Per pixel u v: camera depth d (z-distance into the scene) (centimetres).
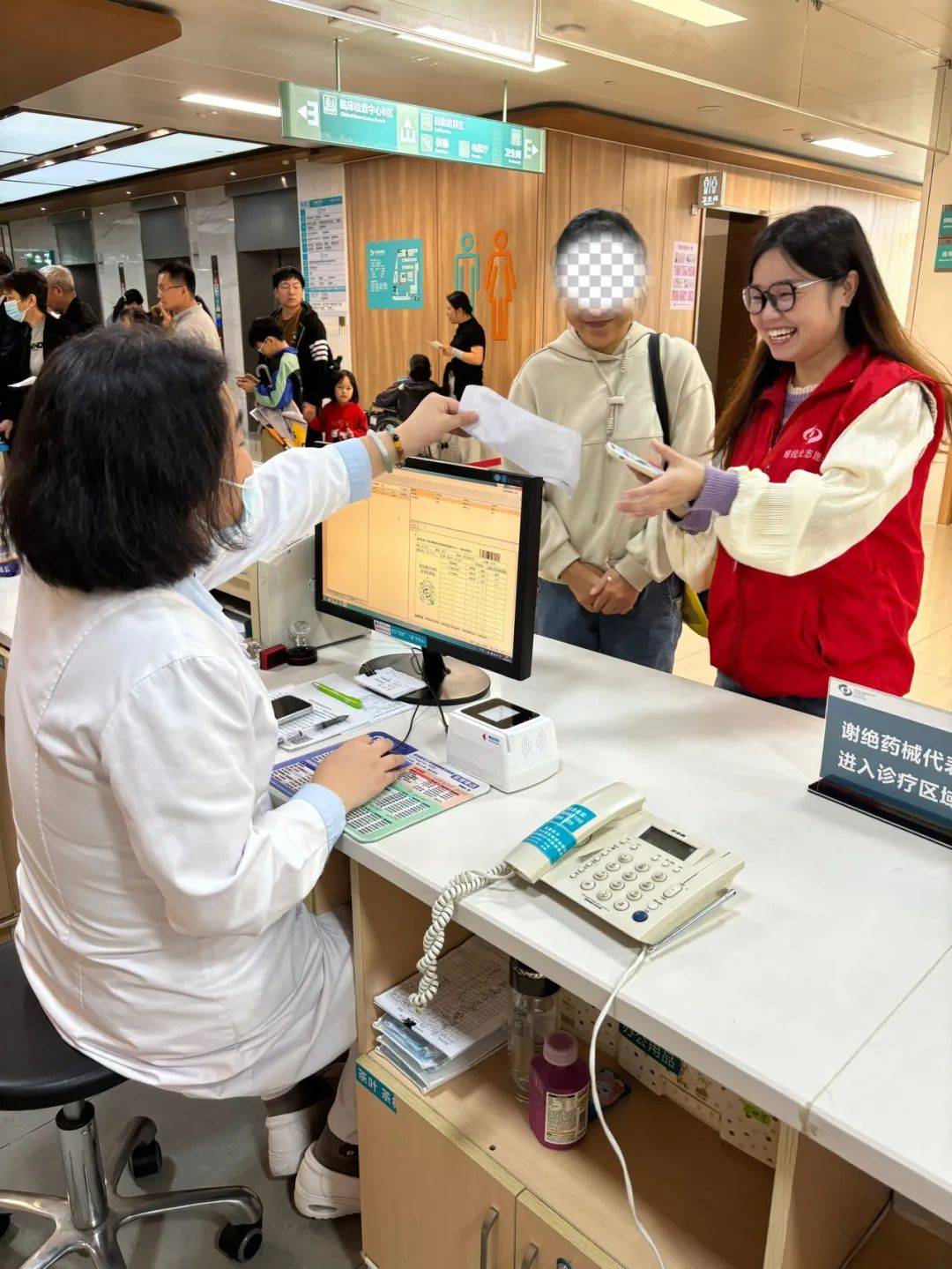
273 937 121
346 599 176
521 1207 110
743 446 177
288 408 482
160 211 811
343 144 288
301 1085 162
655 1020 88
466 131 326
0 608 220
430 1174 124
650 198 580
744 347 715
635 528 219
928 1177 71
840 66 414
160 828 95
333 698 163
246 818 102
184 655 94
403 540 161
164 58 418
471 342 522
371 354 657
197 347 96
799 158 639
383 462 150
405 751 143
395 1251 135
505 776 130
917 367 152
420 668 175
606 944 99
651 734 151
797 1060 82
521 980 118
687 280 622
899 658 164
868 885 109
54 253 967
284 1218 158
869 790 127
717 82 443
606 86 453
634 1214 95
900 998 90
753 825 122
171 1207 149
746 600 168
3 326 413
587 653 190
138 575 93
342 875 141
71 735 96
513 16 253
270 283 771
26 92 446
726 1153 117
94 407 87
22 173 729
